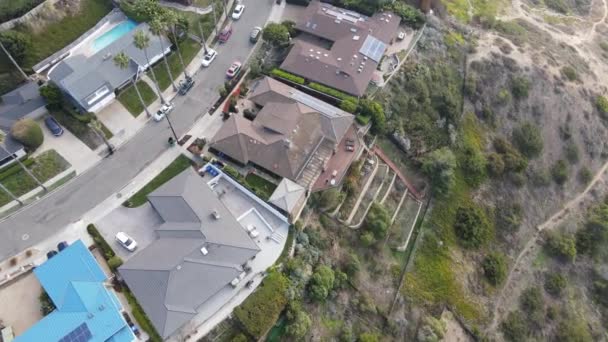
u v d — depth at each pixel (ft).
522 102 361.92
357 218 273.95
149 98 286.25
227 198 248.52
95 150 259.39
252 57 313.53
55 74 266.36
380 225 263.08
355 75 298.15
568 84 380.99
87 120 262.88
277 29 305.32
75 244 209.36
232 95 289.33
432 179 298.97
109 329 185.98
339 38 319.88
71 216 234.38
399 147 309.22
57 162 250.78
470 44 370.94
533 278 314.96
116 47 282.97
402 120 311.88
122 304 205.77
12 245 222.07
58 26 287.48
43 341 180.34
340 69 299.17
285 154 254.06
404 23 354.13
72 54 289.74
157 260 205.98
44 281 197.98
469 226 301.02
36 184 240.94
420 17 351.25
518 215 329.52
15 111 253.24
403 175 305.94
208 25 323.57
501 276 299.38
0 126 246.27
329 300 240.32
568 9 506.07
